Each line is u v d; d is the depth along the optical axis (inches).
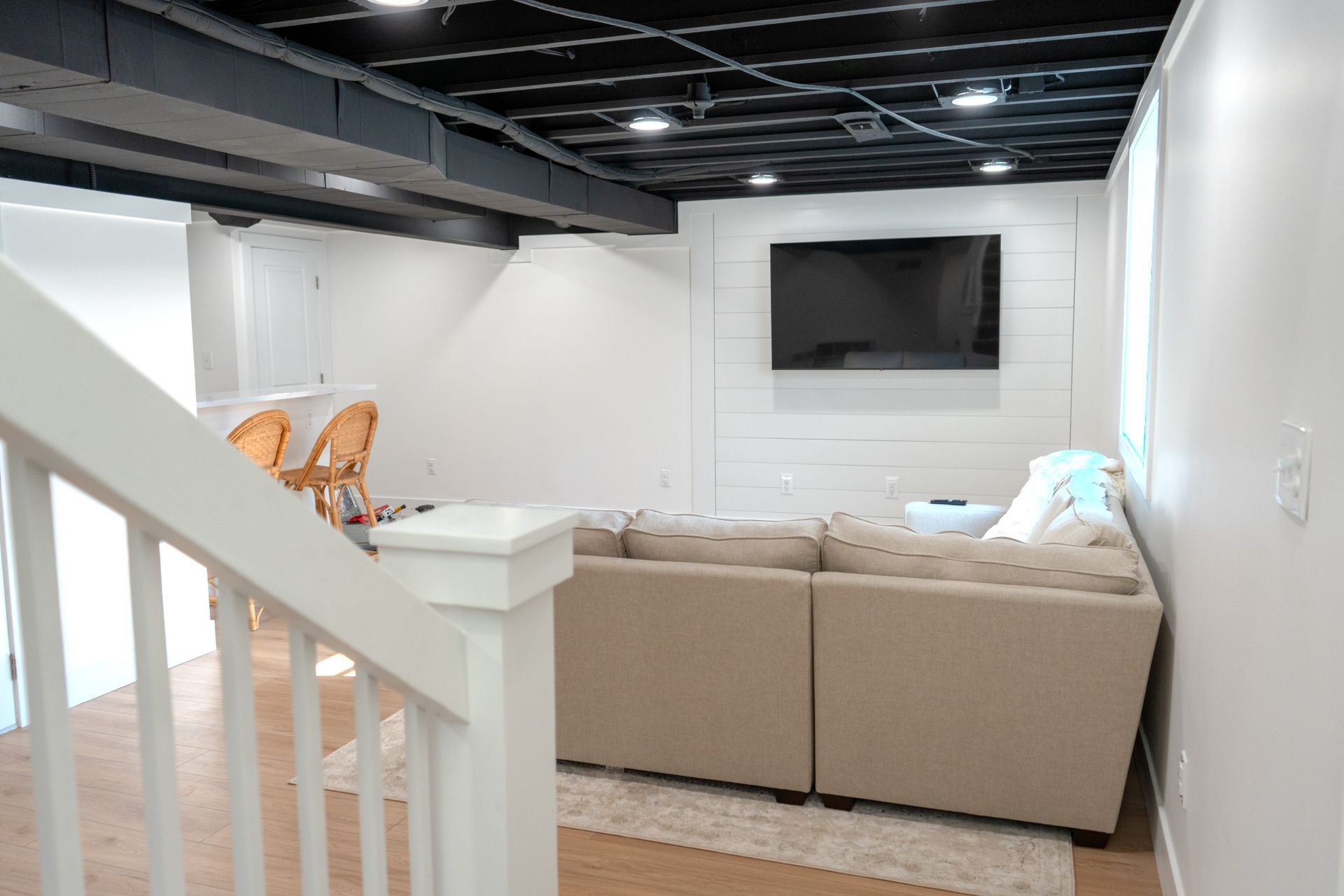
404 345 301.6
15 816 113.7
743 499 273.0
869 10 110.0
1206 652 80.8
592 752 120.7
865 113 159.3
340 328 309.4
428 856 40.9
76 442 23.5
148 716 27.7
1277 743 56.3
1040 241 242.8
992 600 103.0
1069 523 116.8
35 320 22.5
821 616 109.2
